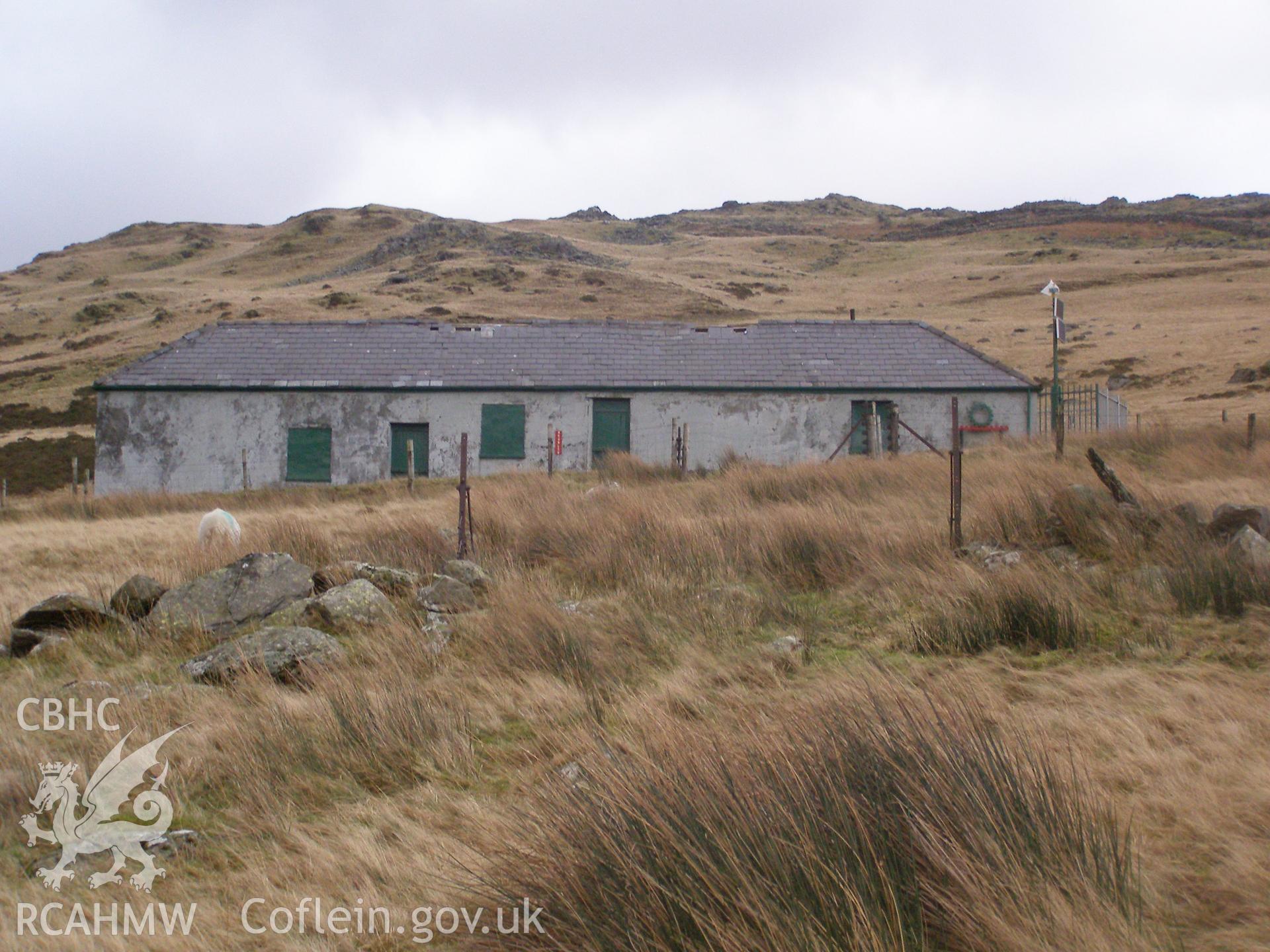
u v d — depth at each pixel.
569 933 3.71
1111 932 3.25
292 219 182.62
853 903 3.37
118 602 9.64
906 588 8.50
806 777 4.09
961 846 3.69
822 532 10.04
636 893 3.62
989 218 172.12
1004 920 3.34
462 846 4.57
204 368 27.16
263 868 4.64
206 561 11.24
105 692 7.24
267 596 9.22
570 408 26.78
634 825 3.89
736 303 90.69
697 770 4.18
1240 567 7.63
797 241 156.88
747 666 6.85
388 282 98.81
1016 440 19.34
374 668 7.33
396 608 8.92
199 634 8.74
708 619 8.10
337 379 26.70
